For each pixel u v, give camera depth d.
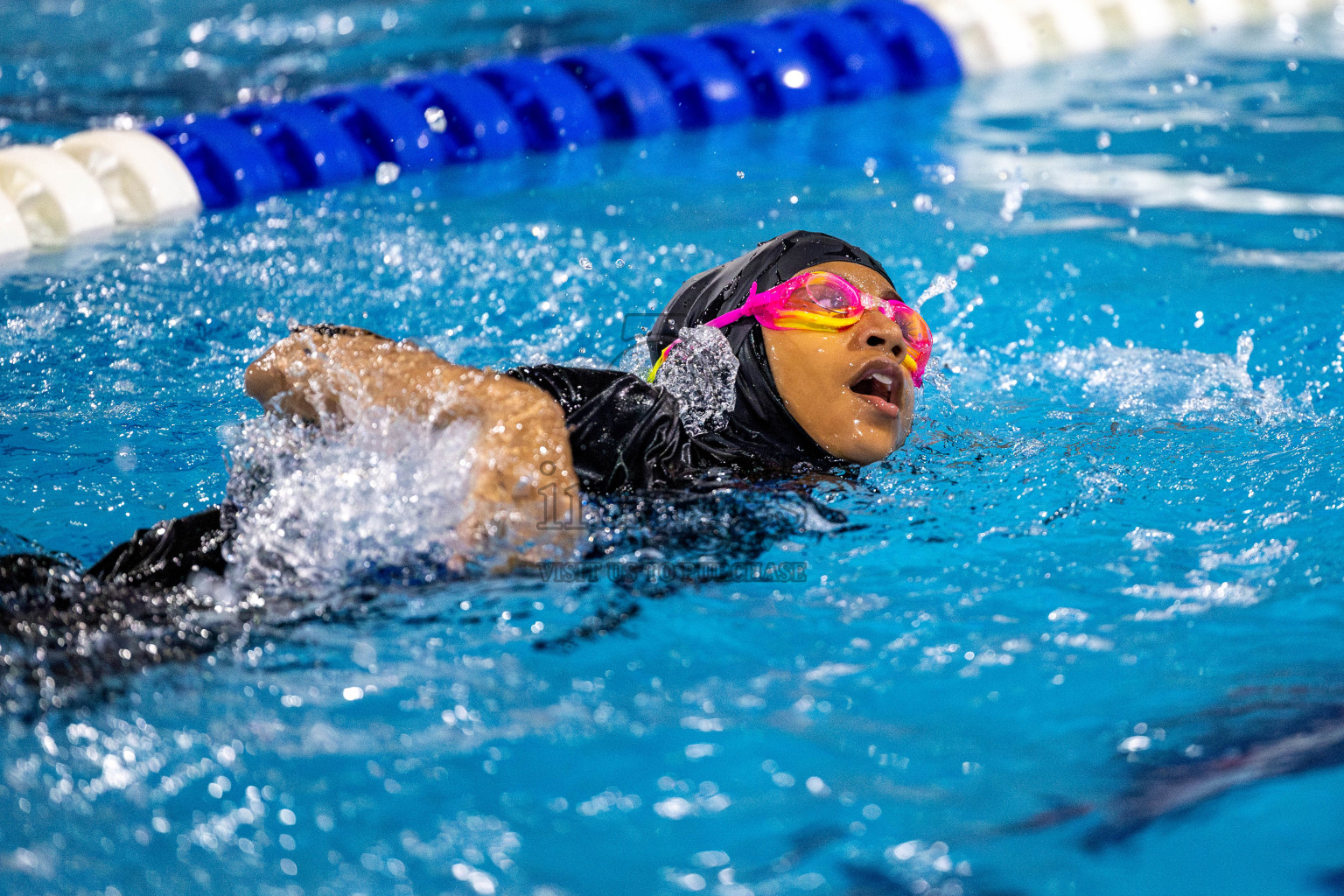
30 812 2.38
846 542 3.50
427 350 3.52
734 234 6.92
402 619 3.07
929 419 4.47
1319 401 4.75
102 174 7.38
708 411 3.97
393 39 12.47
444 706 2.73
